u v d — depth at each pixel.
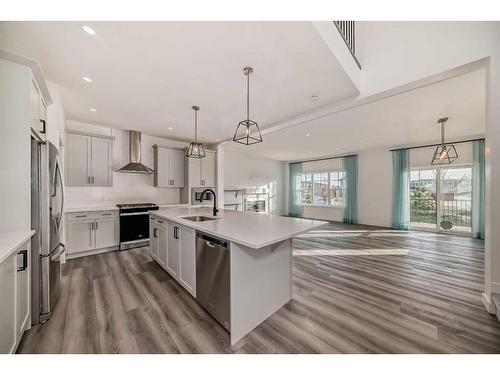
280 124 3.92
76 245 3.58
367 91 2.61
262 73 2.27
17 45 1.81
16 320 1.44
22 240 1.43
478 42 1.94
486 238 2.09
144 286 2.57
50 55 1.96
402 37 2.32
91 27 1.61
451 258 3.65
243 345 1.62
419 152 6.12
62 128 3.23
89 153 3.91
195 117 3.69
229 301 1.67
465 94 2.93
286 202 9.73
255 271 1.86
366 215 7.20
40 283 1.85
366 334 1.73
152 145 5.05
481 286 2.59
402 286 2.60
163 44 1.81
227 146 6.45
